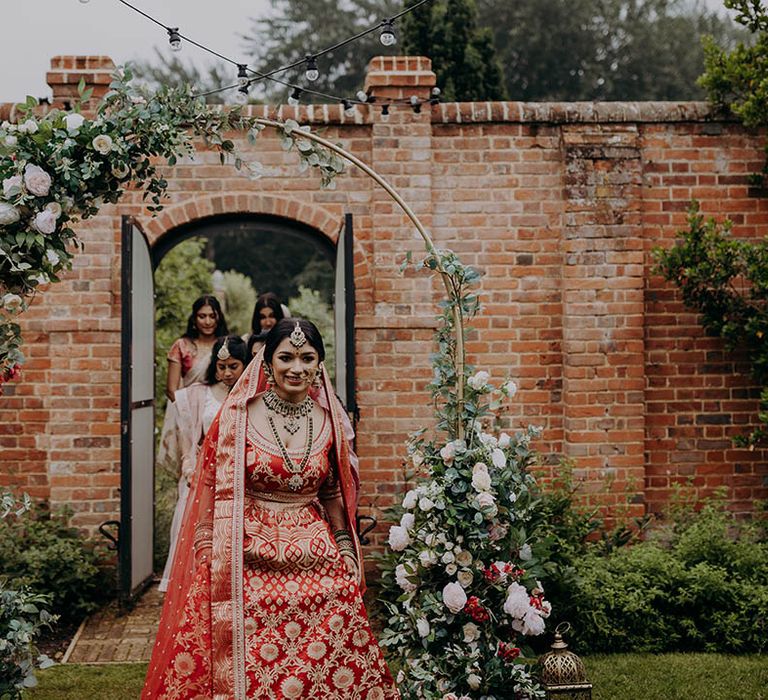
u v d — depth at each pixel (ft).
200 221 23.94
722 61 23.39
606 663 18.52
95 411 23.29
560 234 23.77
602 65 74.74
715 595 19.48
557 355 23.80
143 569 22.70
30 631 13.50
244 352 20.22
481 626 14.79
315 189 23.76
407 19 42.47
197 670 13.12
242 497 13.25
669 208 23.81
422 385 23.58
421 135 23.59
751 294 23.15
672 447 23.84
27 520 22.30
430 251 15.69
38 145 13.76
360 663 13.41
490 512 14.53
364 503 23.49
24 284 13.91
